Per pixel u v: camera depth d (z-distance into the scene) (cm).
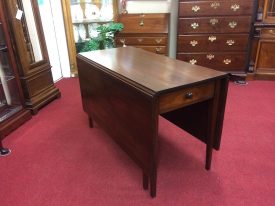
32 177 175
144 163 147
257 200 151
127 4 368
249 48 330
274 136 216
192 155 194
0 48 226
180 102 138
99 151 203
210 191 159
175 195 156
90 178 173
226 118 247
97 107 195
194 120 170
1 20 218
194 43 320
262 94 302
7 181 172
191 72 151
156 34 336
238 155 192
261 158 188
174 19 370
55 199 156
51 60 354
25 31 257
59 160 192
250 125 234
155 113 126
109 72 158
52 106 283
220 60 326
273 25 312
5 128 223
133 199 154
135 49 220
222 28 308
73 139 220
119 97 154
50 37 346
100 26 348
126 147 164
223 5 296
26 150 205
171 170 178
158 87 127
